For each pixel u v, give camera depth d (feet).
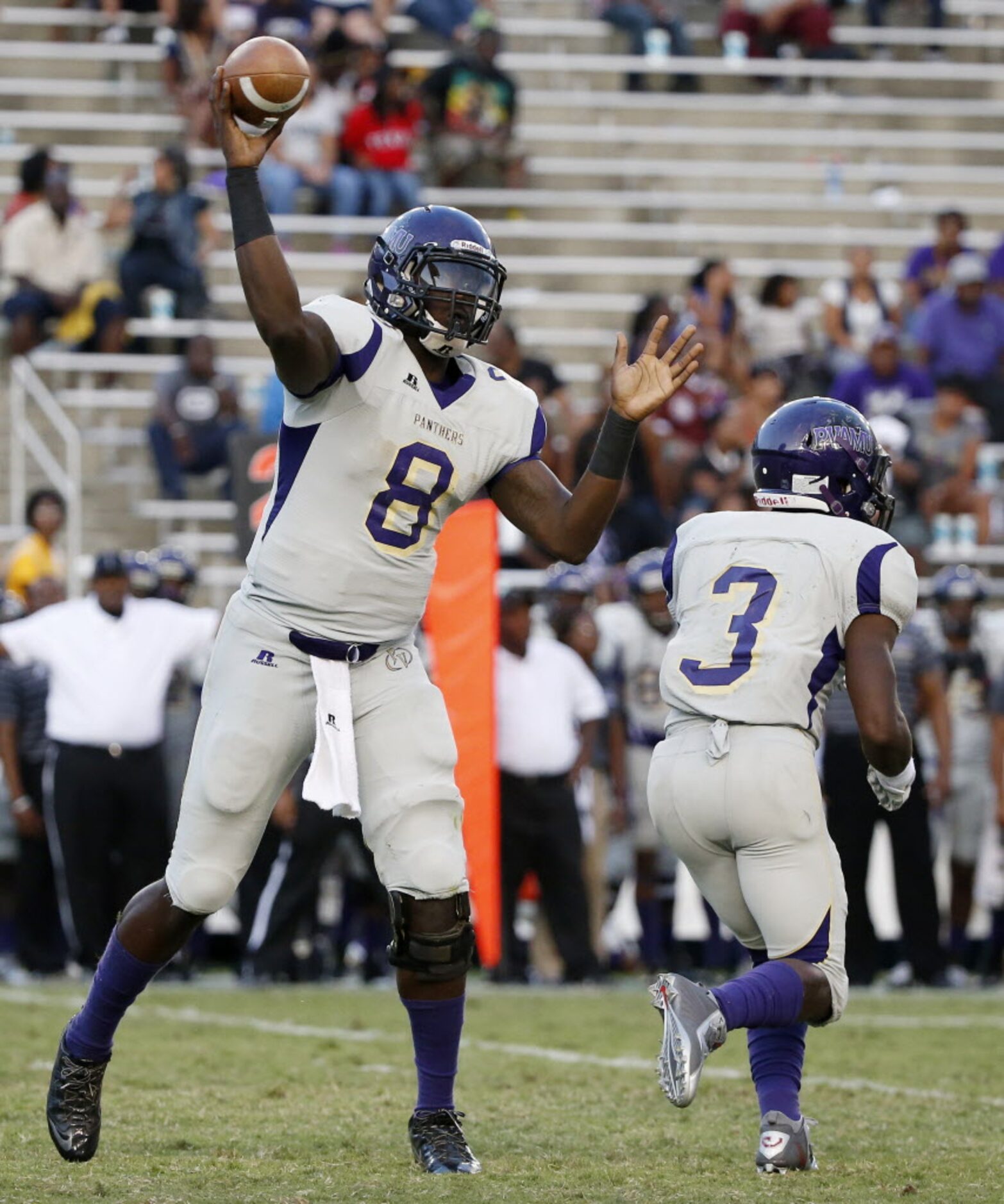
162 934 48.88
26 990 106.52
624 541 146.51
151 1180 48.06
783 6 211.20
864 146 208.74
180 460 153.28
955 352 169.17
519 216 193.47
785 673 48.88
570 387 179.93
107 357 161.89
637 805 120.06
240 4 188.03
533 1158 52.49
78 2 196.03
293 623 48.08
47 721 114.42
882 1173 50.21
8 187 182.91
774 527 51.11
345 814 47.47
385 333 47.80
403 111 184.44
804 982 47.57
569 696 116.78
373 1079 69.92
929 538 148.46
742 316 171.01
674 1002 45.11
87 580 135.64
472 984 116.67
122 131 189.57
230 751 47.96
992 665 124.67
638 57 207.62
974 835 123.44
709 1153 53.47
